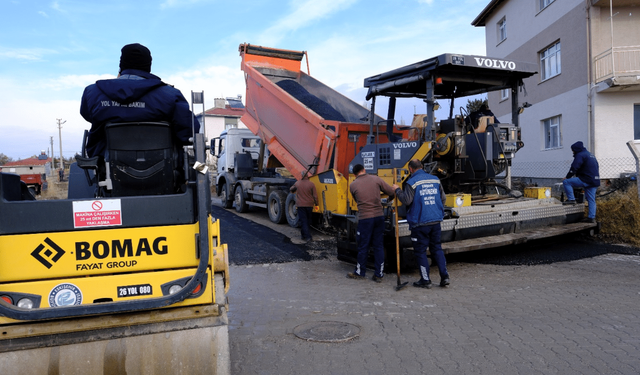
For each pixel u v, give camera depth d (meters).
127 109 3.09
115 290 2.80
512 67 7.45
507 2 19.83
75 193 4.58
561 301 5.19
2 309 2.54
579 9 14.74
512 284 6.02
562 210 8.12
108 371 2.78
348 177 9.09
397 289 5.89
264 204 12.45
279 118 10.80
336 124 9.04
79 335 2.75
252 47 11.87
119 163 3.10
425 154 7.12
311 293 5.86
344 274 6.89
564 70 15.67
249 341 4.23
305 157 10.07
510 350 3.87
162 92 3.21
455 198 7.05
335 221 9.33
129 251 2.84
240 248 8.81
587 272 6.51
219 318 2.97
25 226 2.68
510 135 7.58
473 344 4.02
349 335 4.31
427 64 7.17
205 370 2.92
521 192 8.91
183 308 2.91
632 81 13.09
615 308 4.89
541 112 17.22
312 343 4.15
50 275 2.71
